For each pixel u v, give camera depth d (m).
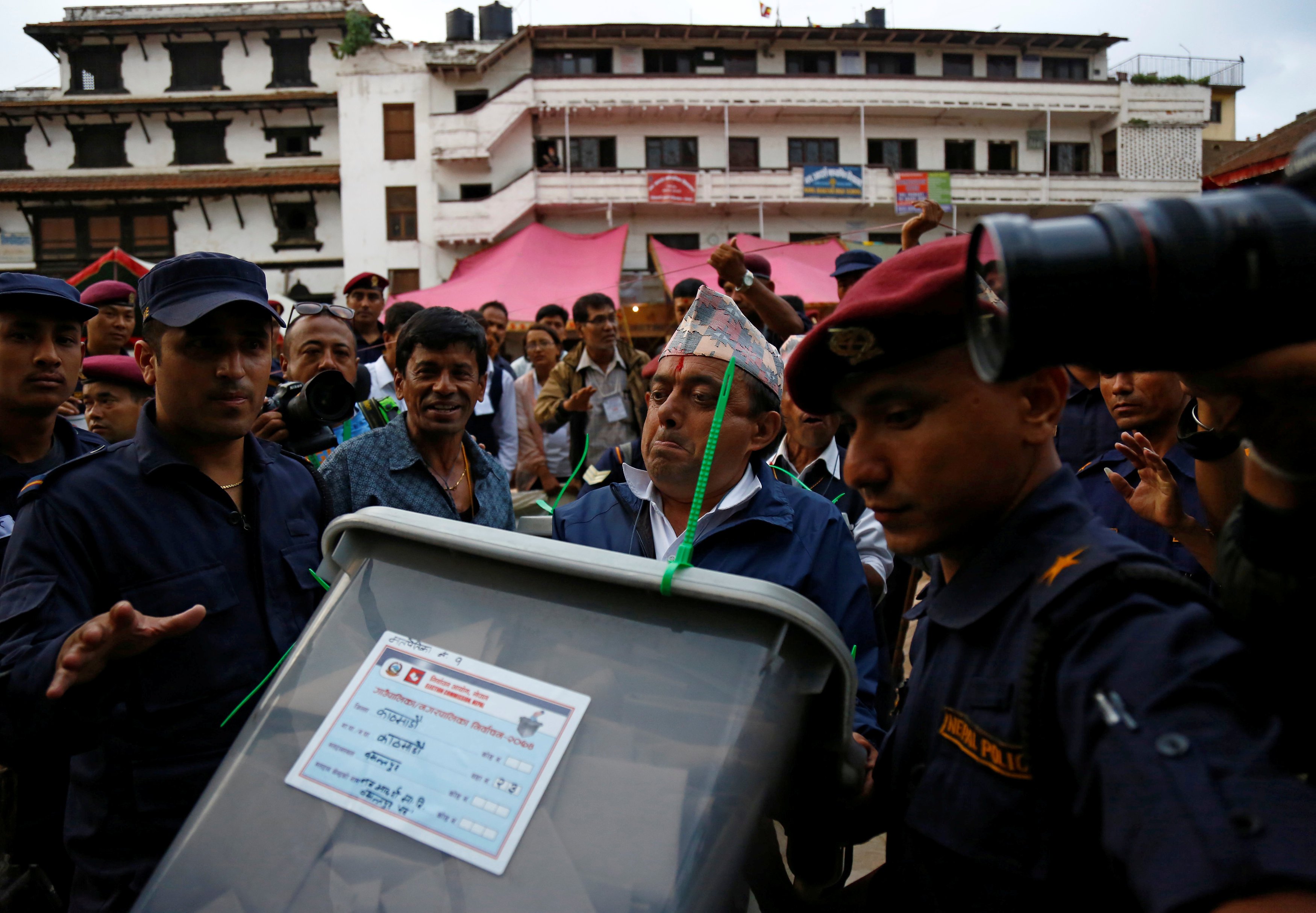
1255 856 0.64
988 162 26.86
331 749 1.09
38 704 1.32
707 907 0.90
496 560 1.16
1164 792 0.70
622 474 2.58
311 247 25.33
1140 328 0.63
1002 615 0.97
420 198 24.77
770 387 1.92
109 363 3.09
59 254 25.39
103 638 1.24
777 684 1.00
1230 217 0.62
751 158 26.17
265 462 1.91
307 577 1.83
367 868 0.99
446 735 1.05
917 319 0.91
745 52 26.53
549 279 19.80
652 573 1.05
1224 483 1.45
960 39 26.50
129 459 1.73
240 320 1.74
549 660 1.07
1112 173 26.33
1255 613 0.84
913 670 1.17
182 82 25.80
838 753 1.08
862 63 26.86
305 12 25.34
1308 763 0.83
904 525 1.01
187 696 1.63
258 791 1.09
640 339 19.44
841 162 26.36
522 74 25.22
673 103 24.75
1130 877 0.71
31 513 1.60
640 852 0.93
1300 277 0.61
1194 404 1.56
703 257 19.72
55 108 25.05
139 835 1.57
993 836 0.90
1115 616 0.82
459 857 0.96
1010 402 0.94
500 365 4.80
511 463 4.75
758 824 0.96
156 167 25.81
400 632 1.16
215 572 1.71
